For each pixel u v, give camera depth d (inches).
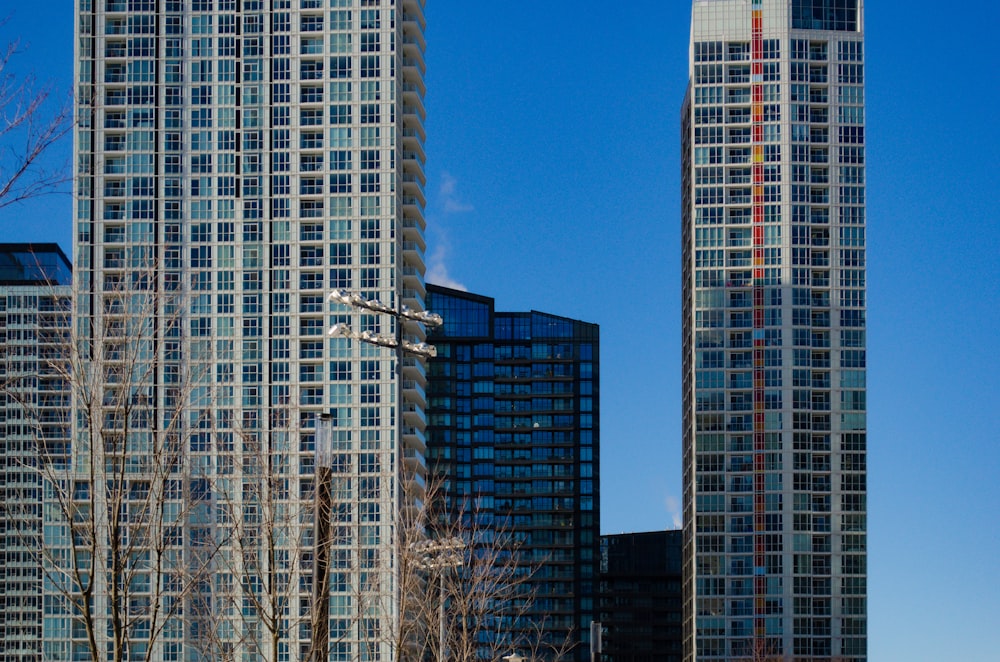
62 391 2807.6
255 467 4296.3
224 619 4033.0
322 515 2427.4
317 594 2436.0
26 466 2866.6
